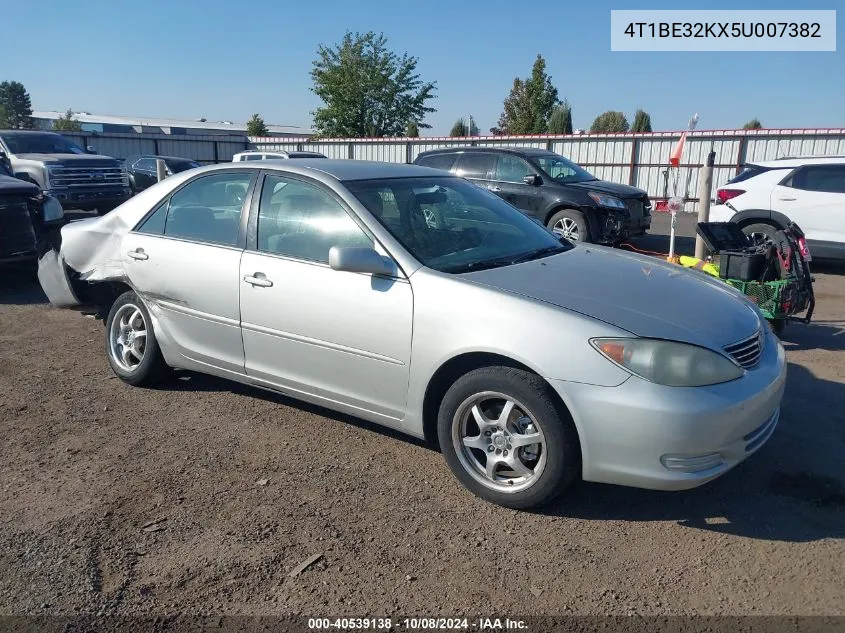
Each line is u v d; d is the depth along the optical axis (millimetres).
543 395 3207
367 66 40594
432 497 3559
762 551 3102
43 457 3990
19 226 8336
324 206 4043
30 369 5508
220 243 4418
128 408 4711
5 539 3164
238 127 84625
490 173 12250
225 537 3193
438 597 2789
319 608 2723
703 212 8109
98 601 2756
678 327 3213
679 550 3109
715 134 21156
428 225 4059
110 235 5047
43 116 86625
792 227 6316
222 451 4074
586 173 12641
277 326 4094
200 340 4574
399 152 27875
